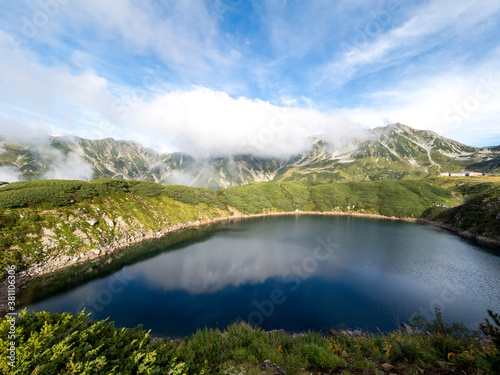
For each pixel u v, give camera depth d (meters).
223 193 171.00
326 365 8.48
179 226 105.25
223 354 9.52
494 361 6.40
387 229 111.44
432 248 75.81
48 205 63.22
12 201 56.09
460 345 8.51
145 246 71.56
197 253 66.12
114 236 70.69
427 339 9.72
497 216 90.12
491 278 51.06
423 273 53.59
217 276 49.47
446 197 171.50
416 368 7.55
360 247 76.25
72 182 77.38
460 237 94.06
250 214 164.62
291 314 34.34
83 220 66.69
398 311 35.47
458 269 56.59
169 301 37.84
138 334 7.39
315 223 129.62
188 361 6.91
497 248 77.44
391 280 48.88
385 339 11.41
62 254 53.47
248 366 8.32
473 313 35.31
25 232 52.06
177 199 126.62
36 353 5.08
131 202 95.19
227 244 77.94
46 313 6.64
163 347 7.23
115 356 5.98
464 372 6.72
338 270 54.47
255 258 62.62
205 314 34.00
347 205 185.25
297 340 13.00
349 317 33.69
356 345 11.20
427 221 138.38
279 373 8.00
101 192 85.25
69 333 6.18
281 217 156.75
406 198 171.62
